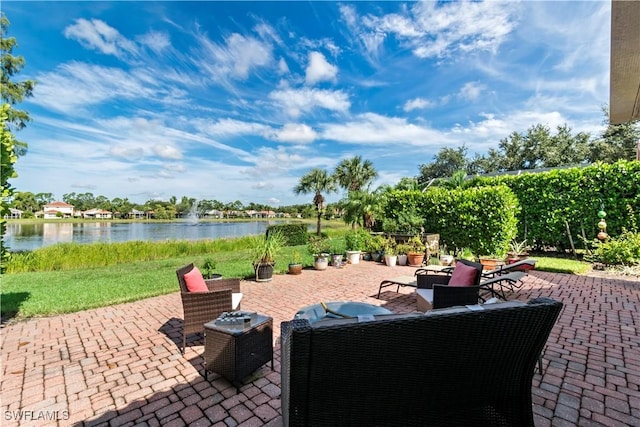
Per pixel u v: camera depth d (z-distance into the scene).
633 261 6.90
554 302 1.41
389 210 11.38
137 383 2.65
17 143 11.17
